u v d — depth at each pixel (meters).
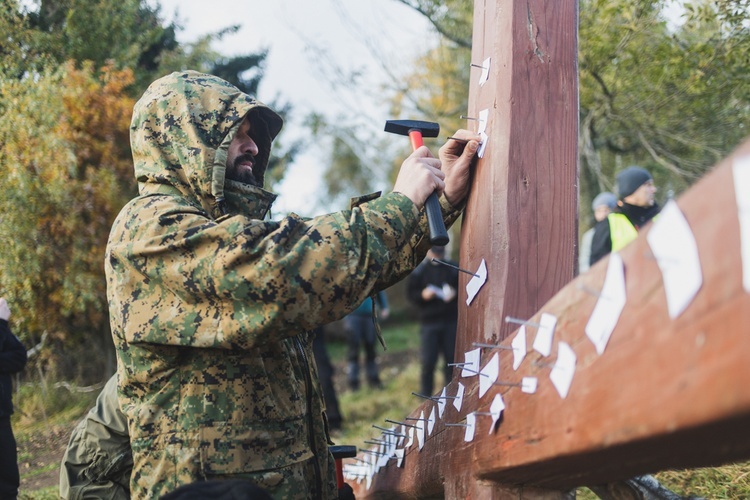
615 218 4.37
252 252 1.79
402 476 2.66
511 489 1.84
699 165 4.75
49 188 6.16
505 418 1.66
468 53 7.01
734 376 0.87
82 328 7.13
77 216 6.41
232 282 1.79
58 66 6.23
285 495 2.00
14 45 6.07
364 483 3.24
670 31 4.05
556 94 2.08
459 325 2.23
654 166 5.37
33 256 6.23
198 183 2.06
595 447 1.23
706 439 1.07
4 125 5.96
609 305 1.20
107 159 6.54
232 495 1.61
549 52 2.10
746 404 0.86
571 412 1.32
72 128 6.27
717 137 4.49
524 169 2.02
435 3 5.58
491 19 2.20
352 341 8.53
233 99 2.16
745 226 0.87
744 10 3.62
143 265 1.91
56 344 7.02
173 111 2.12
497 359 1.78
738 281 0.87
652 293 1.07
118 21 6.67
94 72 6.48
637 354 1.10
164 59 7.25
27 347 6.93
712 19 3.70
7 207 6.11
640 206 4.45
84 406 6.39
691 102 4.26
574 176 2.04
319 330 6.49
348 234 1.83
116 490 2.56
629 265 1.14
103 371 7.16
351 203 2.01
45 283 6.52
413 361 10.64
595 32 4.23
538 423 1.46
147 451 1.98
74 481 2.57
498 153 2.06
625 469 1.43
